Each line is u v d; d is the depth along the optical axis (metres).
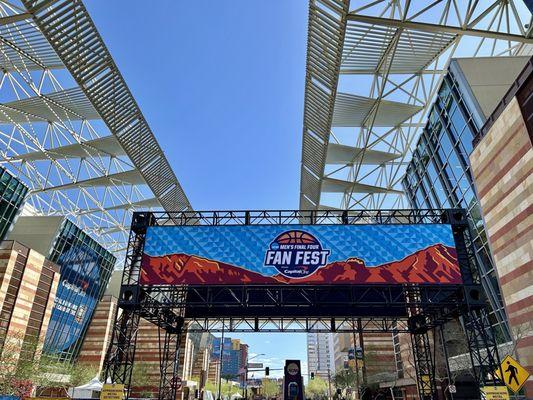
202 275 23.80
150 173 42.41
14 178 42.91
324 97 29.67
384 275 23.73
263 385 148.38
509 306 24.52
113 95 30.81
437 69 35.16
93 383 33.62
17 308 42.12
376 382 57.47
